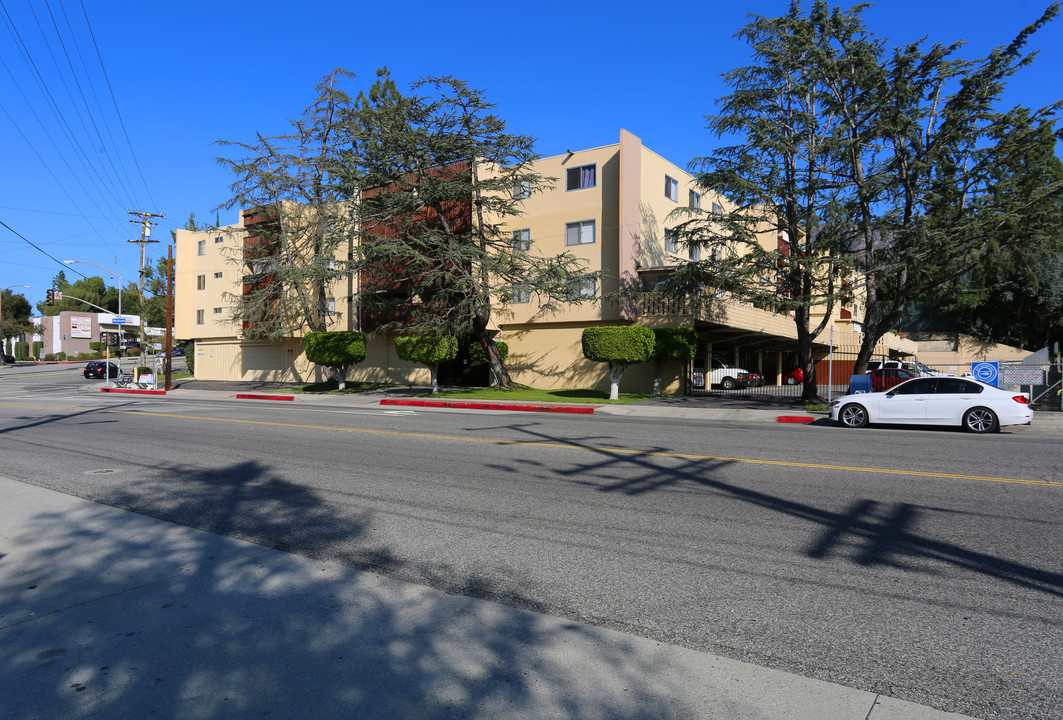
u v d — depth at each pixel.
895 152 21.19
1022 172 20.23
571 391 28.95
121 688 3.65
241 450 12.42
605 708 3.39
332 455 11.68
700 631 4.34
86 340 95.25
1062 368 20.06
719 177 22.27
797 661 3.91
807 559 5.75
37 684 3.70
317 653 4.04
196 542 6.47
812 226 21.55
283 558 5.95
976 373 20.47
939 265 20.72
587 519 7.16
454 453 11.74
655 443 12.88
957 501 7.69
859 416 16.86
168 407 23.84
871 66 20.38
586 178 29.42
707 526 6.81
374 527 6.98
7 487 9.24
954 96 20.33
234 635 4.31
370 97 39.88
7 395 34.44
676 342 26.05
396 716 3.33
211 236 43.62
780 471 9.62
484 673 3.77
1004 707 3.40
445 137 27.11
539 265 26.97
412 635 4.29
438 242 27.48
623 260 27.33
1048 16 18.42
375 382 36.06
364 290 31.02
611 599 4.92
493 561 5.83
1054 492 8.09
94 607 4.82
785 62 21.38
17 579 5.46
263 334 38.69
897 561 5.67
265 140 34.03
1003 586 5.06
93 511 7.76
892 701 3.46
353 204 29.48
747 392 29.94
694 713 3.34
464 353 33.34
